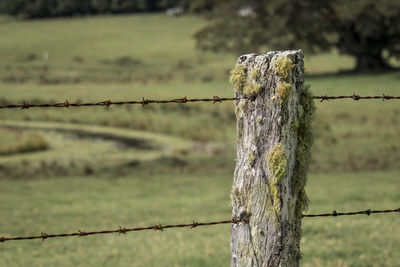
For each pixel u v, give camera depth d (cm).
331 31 7831
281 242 395
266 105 388
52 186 2403
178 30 14212
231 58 10675
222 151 3234
